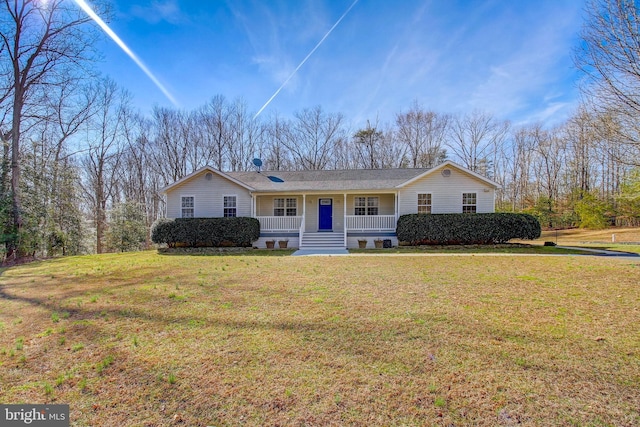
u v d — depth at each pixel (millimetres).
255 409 2461
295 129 32094
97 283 7242
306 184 16734
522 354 3309
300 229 15055
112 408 2510
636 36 9695
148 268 9297
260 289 6336
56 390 2777
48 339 3918
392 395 2609
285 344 3645
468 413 2363
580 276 7293
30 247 14023
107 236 20047
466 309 4840
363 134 32750
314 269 8703
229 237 14672
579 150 29234
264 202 17047
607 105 10523
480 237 14086
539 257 10836
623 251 12602
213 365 3176
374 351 3422
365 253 12703
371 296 5688
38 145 15758
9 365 3254
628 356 3229
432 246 14570
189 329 4168
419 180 15297
